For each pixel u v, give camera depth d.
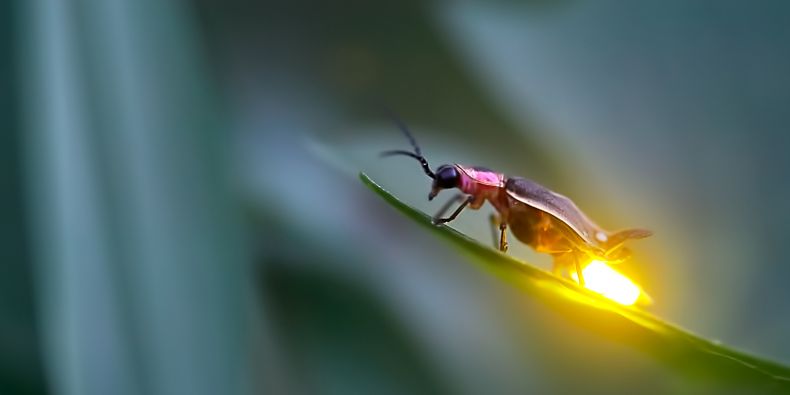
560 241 0.17
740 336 0.17
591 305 0.15
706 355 0.15
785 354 0.17
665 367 0.15
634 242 0.17
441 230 0.15
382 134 0.18
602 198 0.18
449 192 0.18
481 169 0.17
